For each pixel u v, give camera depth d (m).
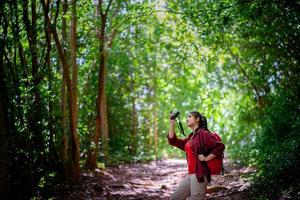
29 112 7.92
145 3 11.36
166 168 18.05
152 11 11.50
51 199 8.38
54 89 9.36
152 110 26.39
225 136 16.66
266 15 11.05
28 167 7.62
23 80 7.95
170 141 6.53
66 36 10.99
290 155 8.70
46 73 9.26
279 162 8.82
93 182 11.08
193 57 13.72
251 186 9.04
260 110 14.56
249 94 14.82
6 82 7.38
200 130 6.22
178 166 18.69
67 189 9.53
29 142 7.75
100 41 12.52
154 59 19.42
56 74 9.73
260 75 13.55
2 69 7.15
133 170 16.75
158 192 10.71
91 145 13.38
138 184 12.28
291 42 11.46
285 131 11.68
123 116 23.47
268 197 8.00
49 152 9.66
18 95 7.80
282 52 12.02
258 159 11.30
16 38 8.00
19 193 7.44
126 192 10.56
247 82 15.04
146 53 18.98
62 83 10.19
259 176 9.42
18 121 7.82
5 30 7.30
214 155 6.02
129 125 23.98
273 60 12.71
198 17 10.59
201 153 6.11
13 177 7.34
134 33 15.77
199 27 11.98
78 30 12.42
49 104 9.41
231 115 16.55
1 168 5.98
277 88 12.91
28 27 8.46
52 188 9.10
